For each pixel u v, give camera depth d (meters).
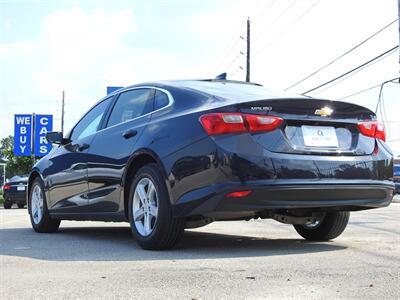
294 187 4.37
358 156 4.74
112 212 5.52
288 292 3.17
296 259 4.32
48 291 3.22
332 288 3.27
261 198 4.31
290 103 4.56
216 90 5.04
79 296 3.10
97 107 6.46
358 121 4.90
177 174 4.55
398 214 10.12
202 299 3.02
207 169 4.35
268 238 5.95
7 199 20.11
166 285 3.35
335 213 5.39
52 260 4.30
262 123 4.43
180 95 5.04
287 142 4.48
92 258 4.39
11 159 45.62
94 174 5.81
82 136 6.42
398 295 3.12
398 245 5.22
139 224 5.00
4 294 3.15
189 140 4.53
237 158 4.29
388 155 4.96
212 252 4.72
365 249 4.93
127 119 5.64
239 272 3.75
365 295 3.11
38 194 7.13
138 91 5.72
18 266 4.02
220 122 4.38
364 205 4.72
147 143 4.93
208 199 4.34
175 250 4.85
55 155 6.83
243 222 8.16
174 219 4.63
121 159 5.30
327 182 4.49
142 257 4.43
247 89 5.29
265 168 4.33
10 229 7.47
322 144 4.63
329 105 4.72
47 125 31.25
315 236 5.64
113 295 3.12
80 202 6.10
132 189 5.07
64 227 7.78
